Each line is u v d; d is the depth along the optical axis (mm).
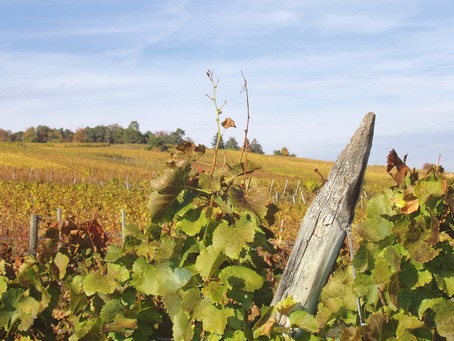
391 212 3330
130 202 20703
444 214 3287
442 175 3221
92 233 4832
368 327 3123
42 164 58781
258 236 3715
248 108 3686
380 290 3236
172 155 3994
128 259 3945
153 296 4035
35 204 18703
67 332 4484
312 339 3408
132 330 3773
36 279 4383
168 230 4203
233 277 3484
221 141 3908
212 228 3650
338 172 3426
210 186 3666
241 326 3477
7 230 11367
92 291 3908
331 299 3373
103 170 55688
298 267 3465
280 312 3383
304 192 39000
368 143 3404
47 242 4633
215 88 3678
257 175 62906
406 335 3098
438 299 3199
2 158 61969
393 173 3443
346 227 3412
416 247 3174
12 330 4406
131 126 150125
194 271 3641
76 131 151000
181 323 3529
